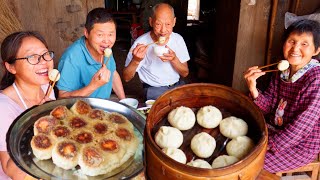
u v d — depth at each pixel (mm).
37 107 1750
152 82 3143
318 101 2111
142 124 1745
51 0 3564
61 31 3721
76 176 1419
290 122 2260
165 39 2670
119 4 6840
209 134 1532
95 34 2213
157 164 1158
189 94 1605
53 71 1774
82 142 1538
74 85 2471
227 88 1542
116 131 1623
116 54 6242
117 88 2840
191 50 5875
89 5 3686
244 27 3879
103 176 1427
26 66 1719
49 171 1432
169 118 1558
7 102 1804
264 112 2465
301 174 2531
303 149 2289
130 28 6477
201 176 1076
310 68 2160
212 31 5219
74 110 1760
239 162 1092
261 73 2012
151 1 6250
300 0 3783
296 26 2045
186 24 6203
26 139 1582
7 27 3459
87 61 2443
